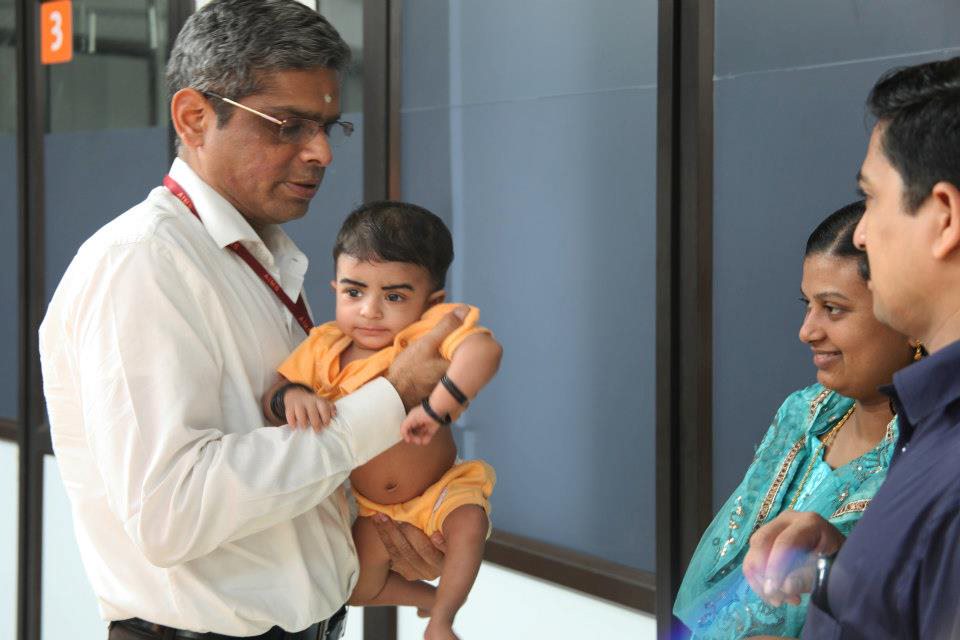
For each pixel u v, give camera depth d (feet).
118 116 14.05
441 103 11.00
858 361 5.28
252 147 5.71
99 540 5.74
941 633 3.38
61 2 14.64
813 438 5.65
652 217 9.29
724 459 8.91
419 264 5.88
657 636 9.15
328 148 5.85
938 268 3.71
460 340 5.47
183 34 5.85
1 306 16.12
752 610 5.26
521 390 10.54
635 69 9.33
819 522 4.47
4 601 16.26
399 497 6.22
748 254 8.64
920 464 3.66
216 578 5.57
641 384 9.50
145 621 5.74
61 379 5.66
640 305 9.45
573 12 9.77
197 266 5.51
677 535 9.09
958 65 3.73
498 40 10.42
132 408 5.14
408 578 6.56
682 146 8.86
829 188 8.11
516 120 10.33
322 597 5.77
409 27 11.23
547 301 10.23
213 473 5.04
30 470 15.03
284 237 6.37
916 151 3.69
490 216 10.67
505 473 10.75
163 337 5.22
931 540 3.46
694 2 8.70
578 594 9.98
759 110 8.48
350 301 5.90
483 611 10.84
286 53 5.60
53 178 15.07
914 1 7.57
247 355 5.71
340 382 5.75
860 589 3.66
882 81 3.94
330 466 5.29
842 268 5.27
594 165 9.73
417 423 5.39
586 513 10.03
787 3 8.26
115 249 5.33
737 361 8.79
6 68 15.89
